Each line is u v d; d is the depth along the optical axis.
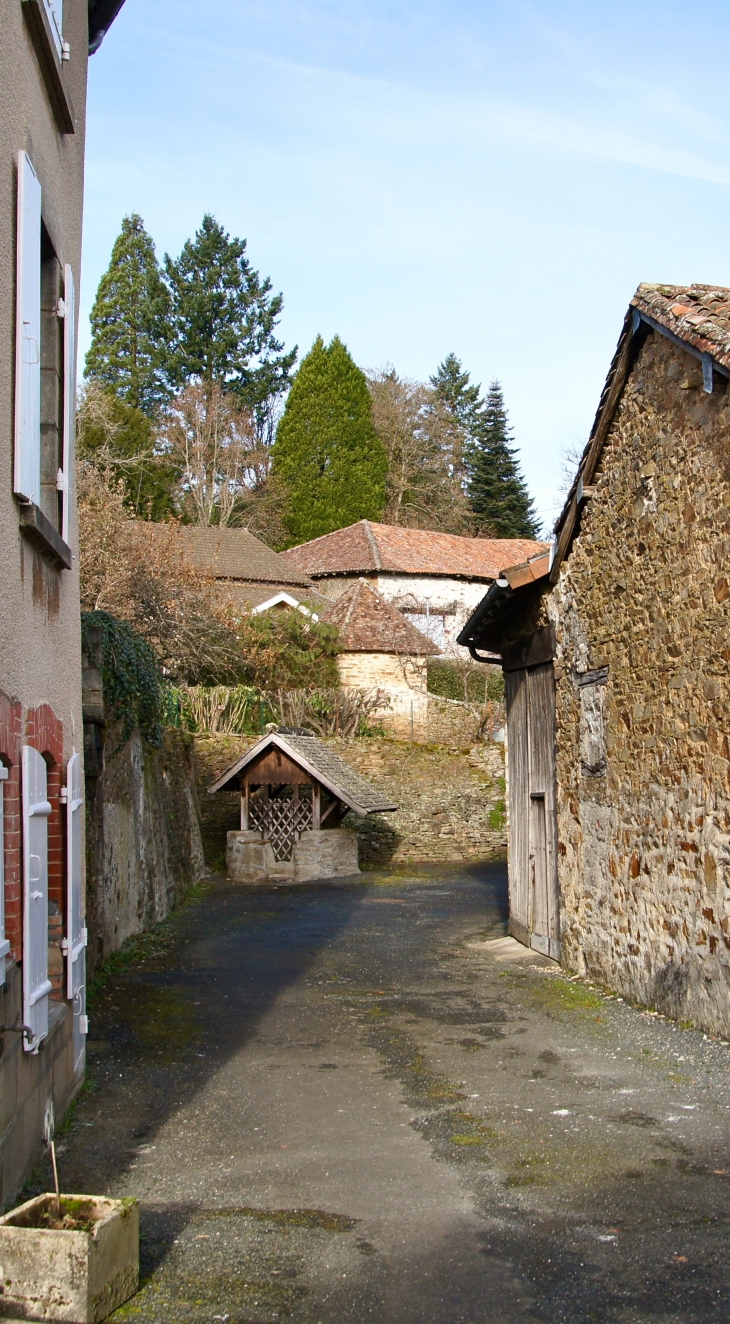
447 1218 5.33
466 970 12.65
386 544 44.41
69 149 7.64
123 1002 10.84
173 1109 7.29
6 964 5.23
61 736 6.98
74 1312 4.23
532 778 13.88
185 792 22.05
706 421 9.00
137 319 54.91
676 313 9.12
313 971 12.68
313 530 55.78
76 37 8.02
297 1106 7.33
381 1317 4.32
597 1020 9.69
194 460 51.22
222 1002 10.87
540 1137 6.52
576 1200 5.50
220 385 54.50
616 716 10.93
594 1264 4.77
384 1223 5.29
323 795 23.58
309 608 36.84
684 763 9.43
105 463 30.81
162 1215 5.44
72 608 7.64
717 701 8.82
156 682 17.25
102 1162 6.24
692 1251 4.86
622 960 10.73
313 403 56.62
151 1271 4.80
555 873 12.91
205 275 56.50
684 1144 6.29
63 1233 4.27
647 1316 4.29
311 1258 4.90
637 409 10.36
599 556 11.38
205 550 40.19
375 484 57.28
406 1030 9.55
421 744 27.50
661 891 9.87
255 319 57.38
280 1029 9.66
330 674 32.22
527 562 12.73
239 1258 4.91
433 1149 6.38
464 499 59.91
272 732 22.52
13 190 5.66
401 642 33.72
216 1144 6.55
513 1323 4.26
